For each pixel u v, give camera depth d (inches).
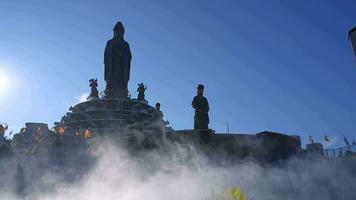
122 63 2925.7
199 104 1444.4
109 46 2940.5
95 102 2738.7
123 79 2906.0
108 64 2923.2
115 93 2812.5
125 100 2748.5
